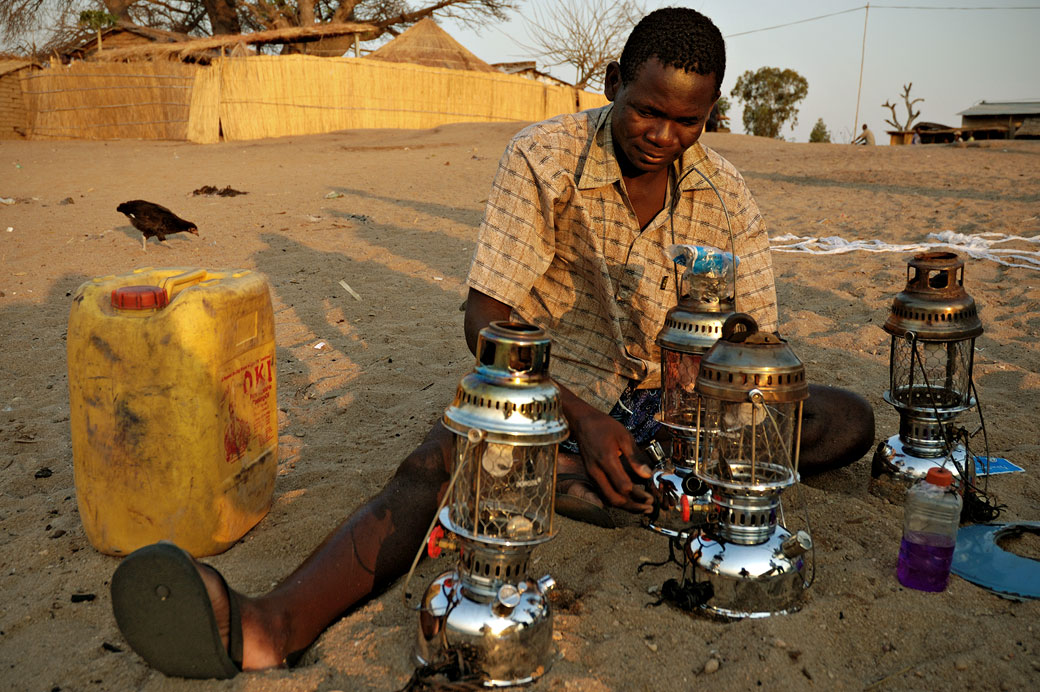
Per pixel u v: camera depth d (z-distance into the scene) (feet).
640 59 6.79
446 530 5.92
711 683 5.78
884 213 27.30
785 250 22.74
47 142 63.82
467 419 5.30
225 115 63.36
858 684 5.82
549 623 5.77
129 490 7.25
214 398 7.30
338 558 6.37
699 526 6.87
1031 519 8.30
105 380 7.08
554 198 7.56
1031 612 6.60
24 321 16.40
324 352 14.57
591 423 6.68
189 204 30.91
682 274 7.75
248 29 111.96
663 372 7.86
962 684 5.82
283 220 27.48
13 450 10.50
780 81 188.65
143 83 68.13
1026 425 10.72
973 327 7.82
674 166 7.96
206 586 5.43
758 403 5.93
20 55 84.28
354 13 104.73
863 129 79.05
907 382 8.65
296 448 10.39
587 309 8.27
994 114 93.45
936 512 6.77
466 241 24.36
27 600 6.98
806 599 6.73
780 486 6.37
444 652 5.61
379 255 22.35
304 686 5.59
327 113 66.44
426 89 70.74
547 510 6.04
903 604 6.61
